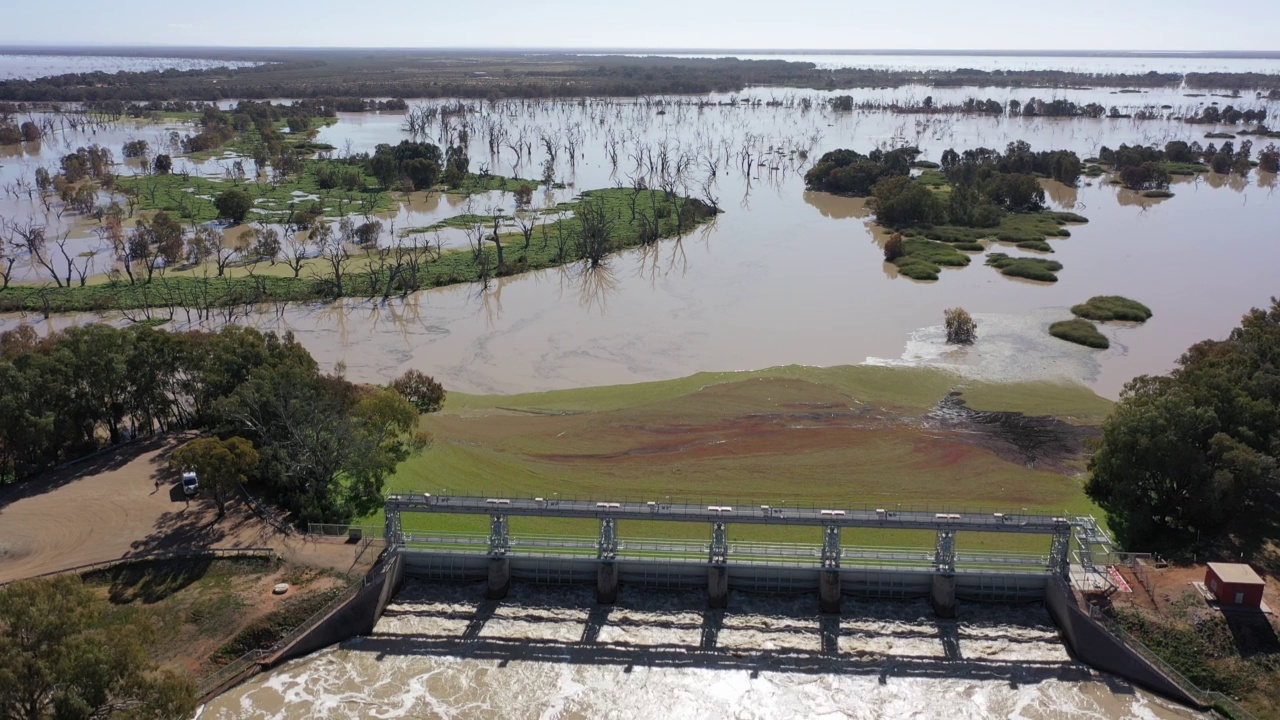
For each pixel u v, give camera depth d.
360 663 70.56
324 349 134.88
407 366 128.62
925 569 77.38
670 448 100.56
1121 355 130.12
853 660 71.31
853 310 151.62
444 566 81.12
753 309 152.75
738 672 69.94
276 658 69.69
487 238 194.00
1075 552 77.50
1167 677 66.06
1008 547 81.88
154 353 98.12
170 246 172.88
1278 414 84.00
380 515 86.31
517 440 102.81
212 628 70.50
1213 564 71.69
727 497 89.94
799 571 78.69
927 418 108.12
